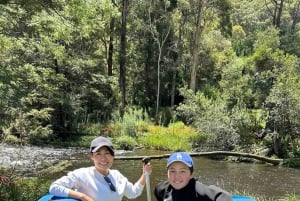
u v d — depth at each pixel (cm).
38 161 1630
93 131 2505
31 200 779
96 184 376
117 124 2564
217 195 306
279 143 1909
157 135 2353
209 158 1947
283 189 1296
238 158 1872
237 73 2492
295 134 1922
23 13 1015
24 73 1307
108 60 3356
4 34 1153
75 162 1695
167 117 2934
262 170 1647
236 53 4075
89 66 2538
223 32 3709
